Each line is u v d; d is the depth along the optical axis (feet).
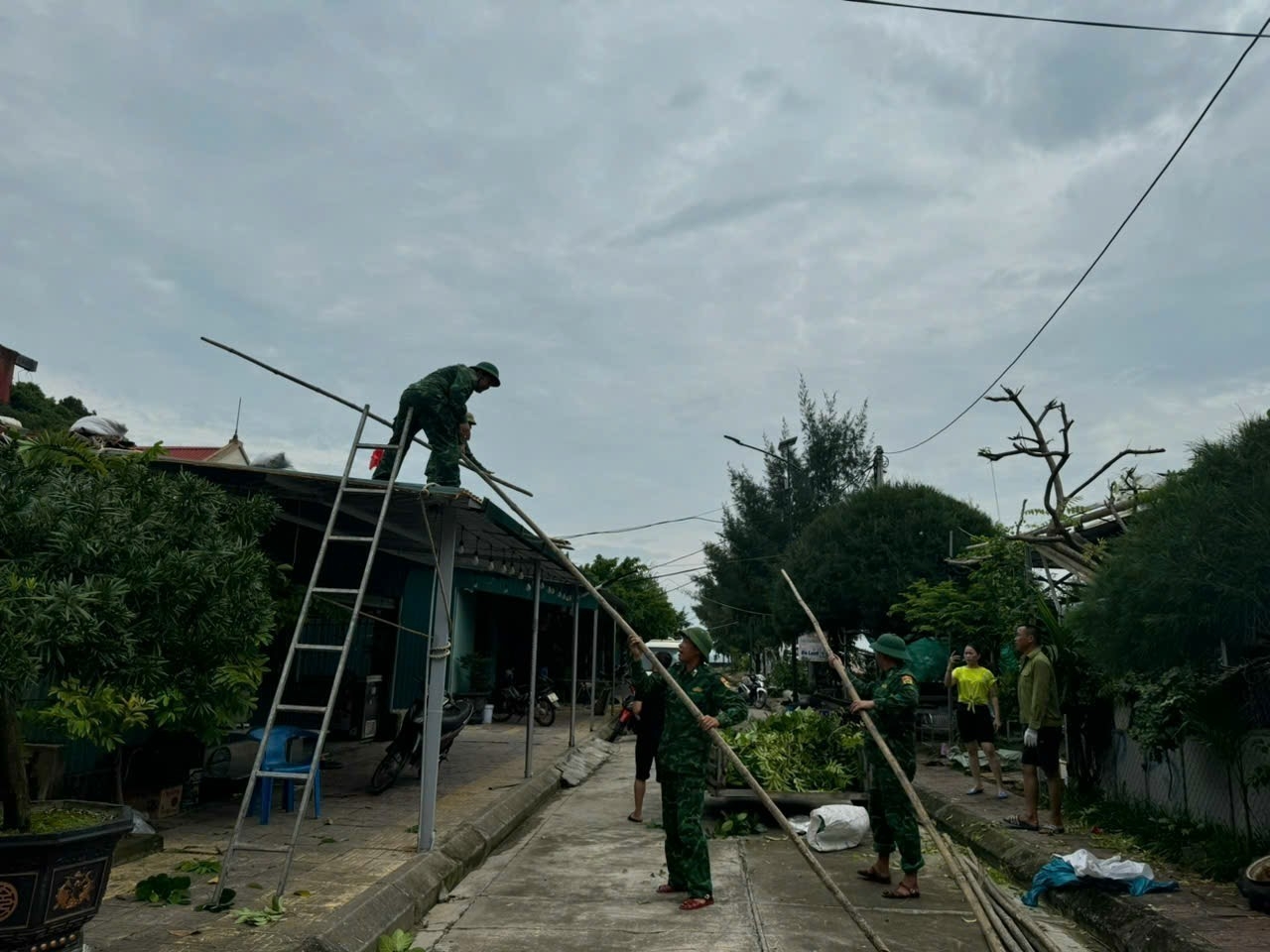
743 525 115.14
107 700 12.62
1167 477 18.60
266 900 17.35
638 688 20.76
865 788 28.60
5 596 10.91
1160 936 15.80
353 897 17.54
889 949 16.43
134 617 12.85
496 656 75.20
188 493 15.39
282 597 30.71
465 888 20.93
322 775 34.40
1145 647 17.57
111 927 15.53
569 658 85.25
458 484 23.30
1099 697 27.17
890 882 21.31
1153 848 22.22
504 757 41.78
